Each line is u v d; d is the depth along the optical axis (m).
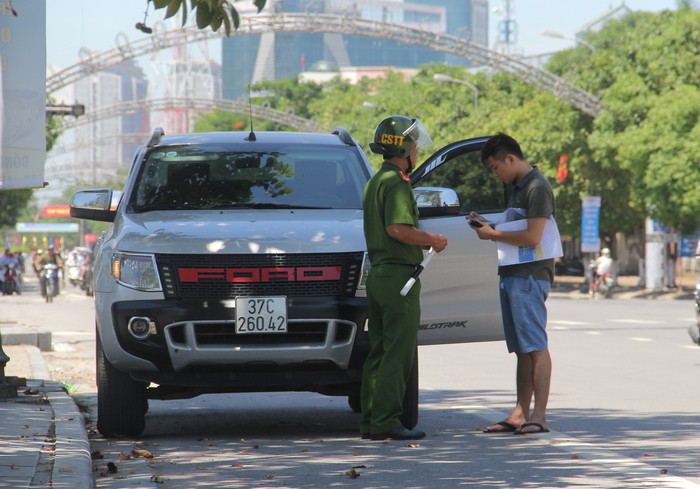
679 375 18.03
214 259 10.82
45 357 22.62
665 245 64.81
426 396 15.55
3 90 12.60
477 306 12.41
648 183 56.25
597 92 66.12
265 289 10.77
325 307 10.73
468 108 93.38
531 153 69.56
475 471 9.18
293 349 10.71
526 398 11.70
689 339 26.47
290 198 12.27
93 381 18.05
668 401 14.48
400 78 173.88
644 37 65.31
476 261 12.39
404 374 10.95
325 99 167.12
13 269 68.44
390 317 10.70
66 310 44.47
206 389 11.63
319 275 10.85
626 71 65.06
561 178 68.31
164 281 10.82
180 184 12.45
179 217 11.76
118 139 162.00
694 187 54.88
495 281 12.45
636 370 18.89
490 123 83.81
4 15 12.65
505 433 11.50
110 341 10.91
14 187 12.72
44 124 12.82
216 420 13.27
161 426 12.71
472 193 13.12
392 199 10.55
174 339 10.77
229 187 12.39
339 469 9.36
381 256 10.68
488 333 12.49
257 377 10.90
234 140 13.20
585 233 64.12
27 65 12.70
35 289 87.88
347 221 11.55
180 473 9.31
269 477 9.02
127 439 11.49
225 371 10.88
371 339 10.87
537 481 8.70
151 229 11.31
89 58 85.00
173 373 10.89
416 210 10.79
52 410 12.39
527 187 11.23
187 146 13.04
